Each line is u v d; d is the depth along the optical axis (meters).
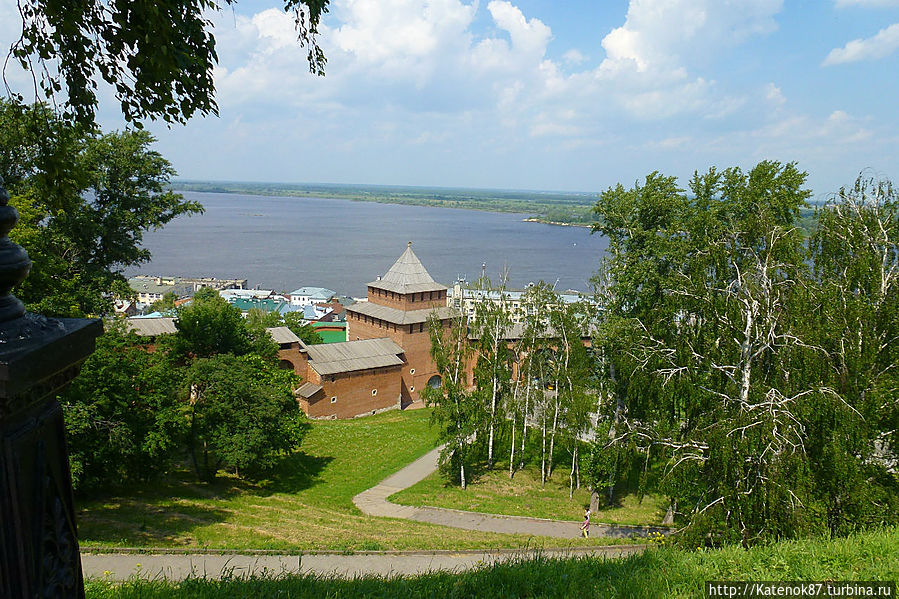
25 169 24.95
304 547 20.34
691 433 19.17
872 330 18.44
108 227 34.66
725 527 16.75
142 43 6.57
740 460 16.72
